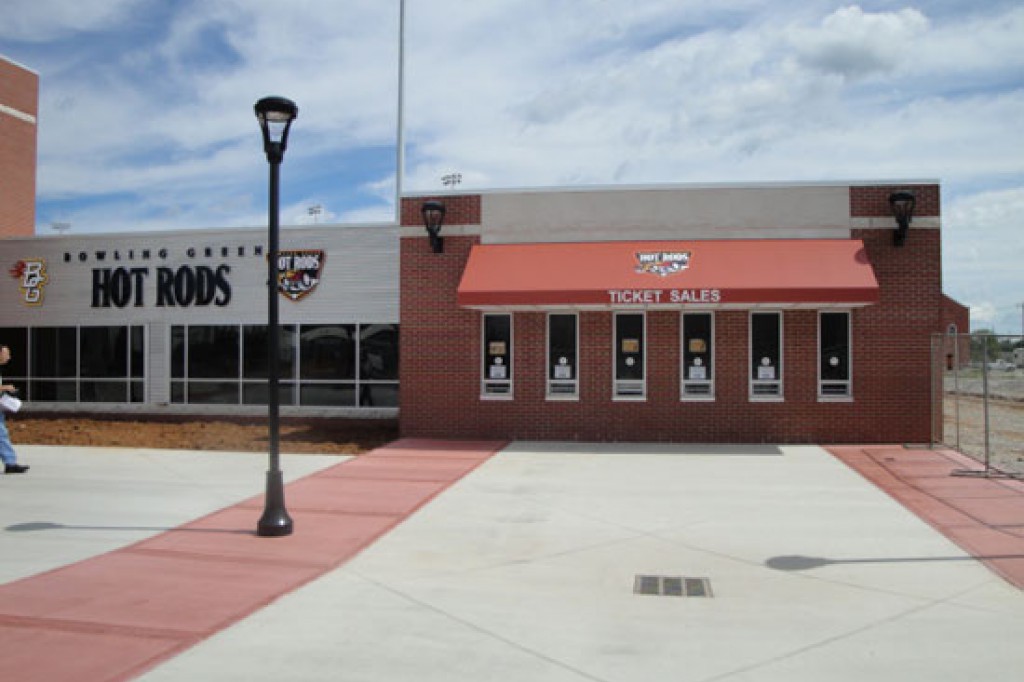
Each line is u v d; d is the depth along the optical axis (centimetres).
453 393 1792
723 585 760
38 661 559
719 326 1722
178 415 2255
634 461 1503
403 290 1811
